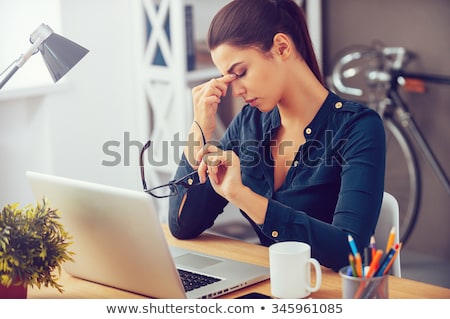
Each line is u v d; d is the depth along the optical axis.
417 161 5.56
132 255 2.36
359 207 2.64
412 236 5.73
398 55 5.33
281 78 2.81
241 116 3.19
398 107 5.36
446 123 5.35
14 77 4.93
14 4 4.89
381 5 5.52
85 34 5.00
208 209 3.02
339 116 2.86
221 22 2.78
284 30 2.78
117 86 5.23
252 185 3.04
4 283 2.22
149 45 5.14
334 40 5.84
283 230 2.58
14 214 2.28
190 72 5.06
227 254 2.86
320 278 2.36
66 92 4.96
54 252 2.31
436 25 5.26
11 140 4.92
